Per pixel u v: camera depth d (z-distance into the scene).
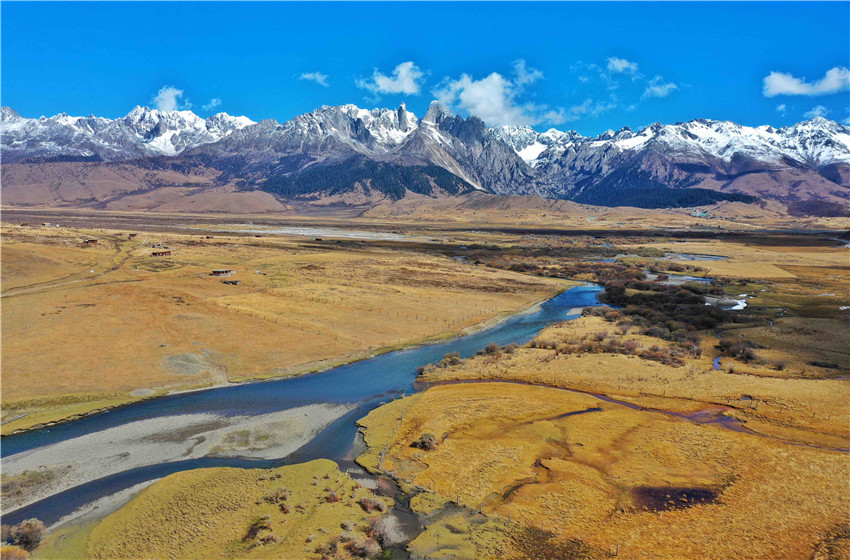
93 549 43.66
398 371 89.69
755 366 90.31
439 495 52.12
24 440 62.47
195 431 65.81
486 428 66.69
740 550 43.56
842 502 49.75
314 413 71.88
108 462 57.78
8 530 44.66
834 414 69.31
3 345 91.81
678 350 99.69
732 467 56.19
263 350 97.44
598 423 67.38
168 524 46.84
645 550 43.75
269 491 52.25
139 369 85.31
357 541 44.50
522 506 49.91
